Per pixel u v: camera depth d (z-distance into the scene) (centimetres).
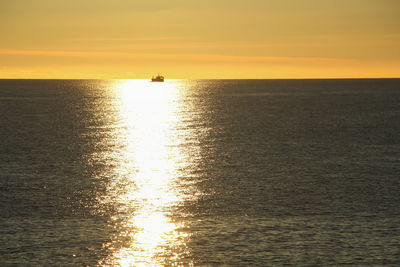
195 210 3831
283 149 6956
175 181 4881
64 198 4188
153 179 4978
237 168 5544
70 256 2905
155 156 6419
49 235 3241
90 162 5950
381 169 5406
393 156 6291
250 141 7888
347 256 2900
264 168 5528
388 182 4756
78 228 3381
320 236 3219
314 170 5381
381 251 2966
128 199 4169
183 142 7856
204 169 5497
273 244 3088
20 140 7969
